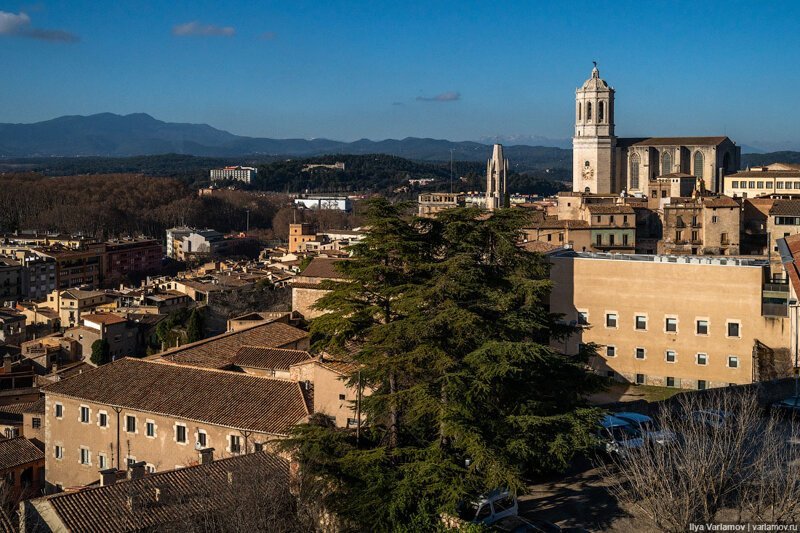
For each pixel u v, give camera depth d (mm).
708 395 74750
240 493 56688
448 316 56969
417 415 54750
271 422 74812
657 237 178250
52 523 56156
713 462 50250
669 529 47188
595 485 59438
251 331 105188
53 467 89188
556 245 146750
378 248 62406
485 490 53156
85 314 195750
